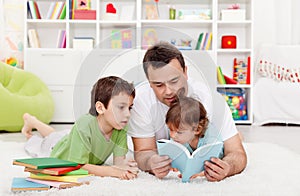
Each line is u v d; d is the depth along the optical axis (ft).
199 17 14.49
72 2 14.55
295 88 13.83
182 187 4.65
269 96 13.97
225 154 5.56
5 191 4.54
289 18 15.30
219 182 4.91
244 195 4.46
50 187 4.59
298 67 14.33
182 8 15.42
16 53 14.94
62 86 14.07
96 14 14.47
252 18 14.37
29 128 8.32
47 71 14.08
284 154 7.11
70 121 14.03
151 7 14.71
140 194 4.42
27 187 4.50
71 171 4.81
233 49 14.35
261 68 14.51
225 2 15.33
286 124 13.87
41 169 4.68
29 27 14.67
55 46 15.38
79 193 4.38
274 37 15.31
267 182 4.96
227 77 14.28
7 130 11.21
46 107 12.29
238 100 14.25
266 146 8.09
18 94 12.43
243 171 5.61
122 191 4.45
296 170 5.70
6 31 14.97
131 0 15.34
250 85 14.10
